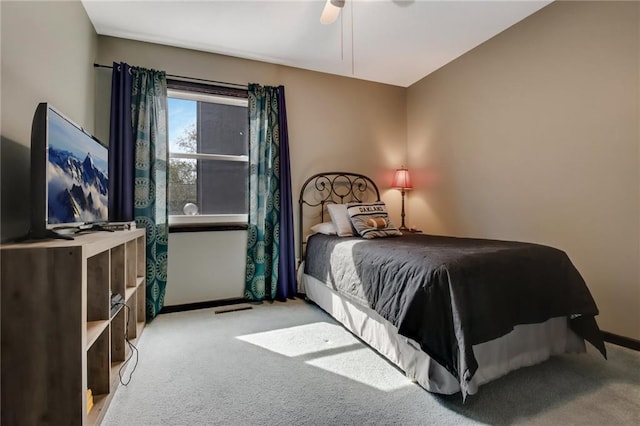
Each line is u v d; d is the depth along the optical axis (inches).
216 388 63.2
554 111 95.7
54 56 71.5
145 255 98.4
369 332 80.5
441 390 59.2
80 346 44.3
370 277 77.4
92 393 56.7
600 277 85.3
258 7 95.0
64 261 44.1
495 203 114.6
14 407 42.8
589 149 87.3
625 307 80.5
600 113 84.8
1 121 51.1
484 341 57.5
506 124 110.1
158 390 62.4
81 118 91.1
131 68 106.8
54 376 43.6
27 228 59.7
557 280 69.8
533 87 101.3
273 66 132.3
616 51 81.4
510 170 109.0
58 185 53.8
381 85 154.3
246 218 128.0
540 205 99.8
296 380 66.2
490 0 93.8
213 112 125.6
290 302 123.8
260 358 76.2
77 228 63.1
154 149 108.3
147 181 106.8
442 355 57.1
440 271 60.1
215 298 120.6
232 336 89.7
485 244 82.0
